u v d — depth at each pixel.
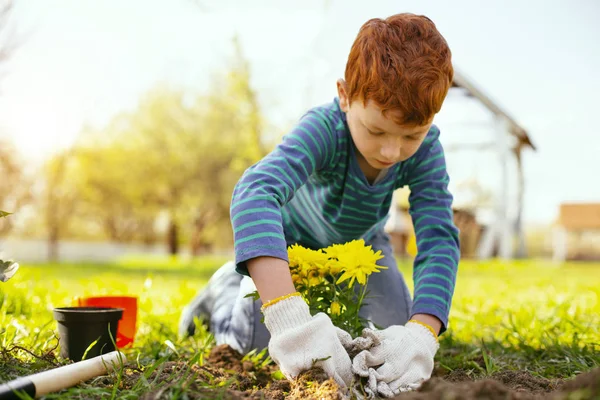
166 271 8.60
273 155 1.74
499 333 2.66
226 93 16.66
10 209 15.21
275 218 1.55
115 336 1.77
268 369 1.99
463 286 5.61
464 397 1.08
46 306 2.96
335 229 2.12
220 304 2.38
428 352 1.57
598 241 19.81
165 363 1.65
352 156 1.91
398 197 11.94
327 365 1.40
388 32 1.61
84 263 12.81
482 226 14.64
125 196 19.11
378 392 1.42
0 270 1.54
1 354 1.59
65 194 18.47
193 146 17.66
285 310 1.44
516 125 13.63
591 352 2.10
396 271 2.35
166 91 18.08
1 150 14.77
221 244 22.70
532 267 10.83
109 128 18.31
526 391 1.47
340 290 1.70
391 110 1.53
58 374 1.31
